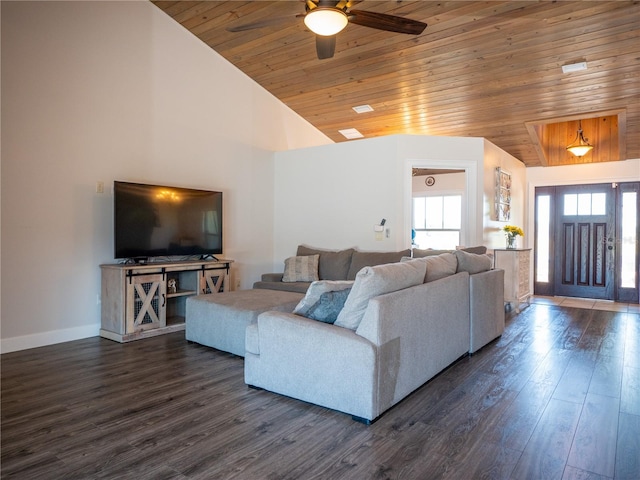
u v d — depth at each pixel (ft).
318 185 19.72
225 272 16.40
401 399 8.52
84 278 13.64
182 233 15.66
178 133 16.42
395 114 20.63
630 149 20.90
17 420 7.72
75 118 13.29
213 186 17.87
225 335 11.80
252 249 19.88
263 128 20.33
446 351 10.38
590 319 16.99
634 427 7.46
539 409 8.21
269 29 15.88
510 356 11.75
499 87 16.94
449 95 18.15
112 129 14.26
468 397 8.82
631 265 21.94
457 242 28.81
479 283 12.14
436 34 14.49
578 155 21.26
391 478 5.89
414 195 30.32
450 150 17.84
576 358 11.57
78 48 13.34
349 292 8.72
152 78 15.48
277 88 20.10
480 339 12.27
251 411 8.13
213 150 17.84
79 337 13.52
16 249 12.09
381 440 6.98
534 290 24.76
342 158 19.01
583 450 6.67
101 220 14.02
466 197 18.10
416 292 8.95
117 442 6.91
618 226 22.29
